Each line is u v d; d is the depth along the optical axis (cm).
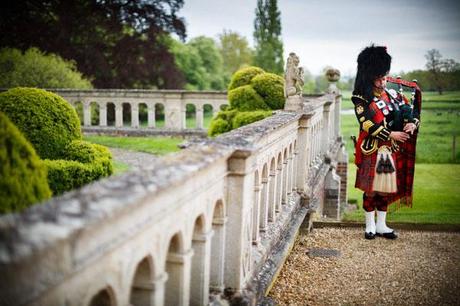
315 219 834
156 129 1892
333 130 1538
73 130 612
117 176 255
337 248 678
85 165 568
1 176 263
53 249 176
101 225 204
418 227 773
